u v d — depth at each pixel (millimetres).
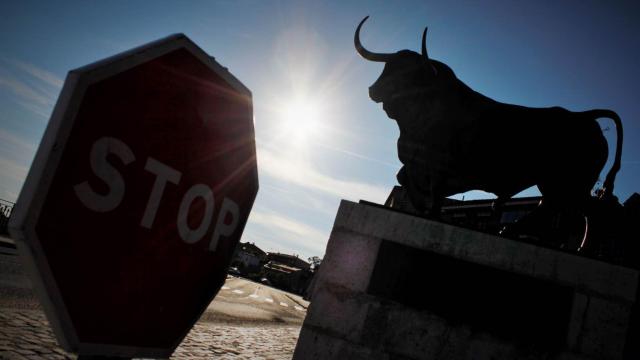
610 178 2984
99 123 702
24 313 5398
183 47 905
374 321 2104
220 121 1040
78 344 721
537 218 2830
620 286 1952
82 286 715
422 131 2916
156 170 843
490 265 2072
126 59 751
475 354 1972
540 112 2840
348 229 2299
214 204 1040
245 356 6285
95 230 717
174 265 930
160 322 921
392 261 2182
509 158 2758
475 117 2760
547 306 1974
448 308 2053
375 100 3291
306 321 2158
